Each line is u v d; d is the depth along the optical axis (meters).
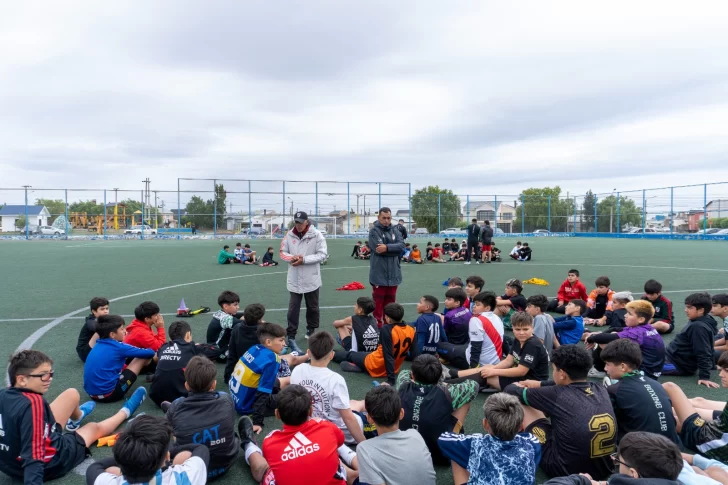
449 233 46.78
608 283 8.24
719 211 38.88
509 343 6.44
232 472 3.48
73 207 44.28
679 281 12.84
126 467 2.30
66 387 5.06
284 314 8.85
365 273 15.59
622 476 2.33
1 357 6.04
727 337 6.00
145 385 5.26
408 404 3.49
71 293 11.16
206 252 24.97
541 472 3.49
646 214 43.03
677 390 3.68
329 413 3.71
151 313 5.56
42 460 3.10
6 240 38.38
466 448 3.01
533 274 15.30
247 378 4.23
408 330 5.29
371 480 2.74
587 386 3.27
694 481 2.67
